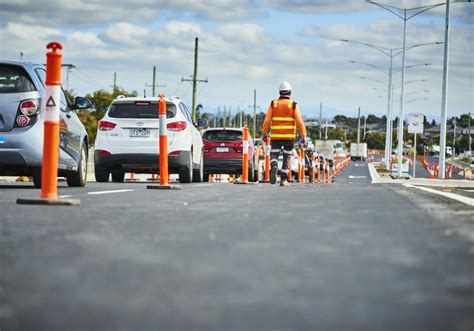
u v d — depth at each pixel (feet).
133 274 21.31
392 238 29.19
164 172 71.51
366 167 469.16
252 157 154.30
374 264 23.13
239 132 147.54
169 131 99.91
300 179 176.65
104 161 100.27
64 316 16.56
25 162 65.72
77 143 75.87
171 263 23.16
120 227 32.65
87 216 37.37
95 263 23.08
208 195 57.26
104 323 15.96
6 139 65.36
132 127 99.91
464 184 172.76
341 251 25.72
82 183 78.23
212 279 20.62
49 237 28.91
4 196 53.26
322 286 19.74
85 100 75.36
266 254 25.00
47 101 45.55
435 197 54.13
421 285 20.06
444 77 233.14
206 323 15.93
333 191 63.93
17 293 18.83
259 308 17.28
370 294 18.84
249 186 81.05
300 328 15.51
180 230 31.76
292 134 90.58
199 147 114.01
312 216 38.32
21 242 27.45
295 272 21.68
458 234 30.60
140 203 46.96
